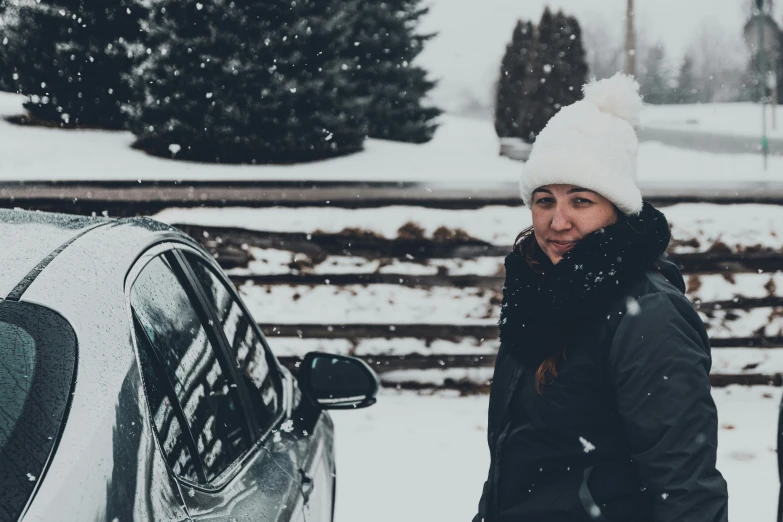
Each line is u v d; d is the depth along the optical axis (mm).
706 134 38312
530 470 1775
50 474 1125
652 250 1706
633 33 26219
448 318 5832
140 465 1246
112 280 1493
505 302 1896
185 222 6008
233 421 1893
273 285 5945
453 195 8367
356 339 5824
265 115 15633
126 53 18547
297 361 5816
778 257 5805
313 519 2139
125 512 1158
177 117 15578
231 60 15328
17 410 1200
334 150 17062
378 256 5961
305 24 15664
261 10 15508
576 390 1698
